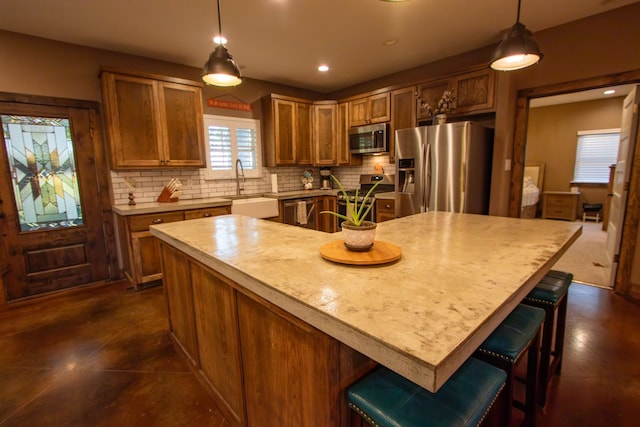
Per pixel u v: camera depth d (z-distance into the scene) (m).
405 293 0.91
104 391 1.79
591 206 6.43
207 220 2.27
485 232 1.71
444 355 0.60
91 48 3.26
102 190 3.40
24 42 2.93
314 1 2.48
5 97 2.85
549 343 1.57
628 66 2.64
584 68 2.85
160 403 1.69
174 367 1.99
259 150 4.69
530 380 1.38
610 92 5.76
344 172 5.33
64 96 3.14
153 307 2.84
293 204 4.48
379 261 1.15
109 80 3.11
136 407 1.67
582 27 2.82
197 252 1.48
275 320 1.10
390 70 4.25
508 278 1.02
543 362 1.58
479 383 0.91
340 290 0.94
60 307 2.86
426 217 2.21
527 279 1.01
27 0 2.36
